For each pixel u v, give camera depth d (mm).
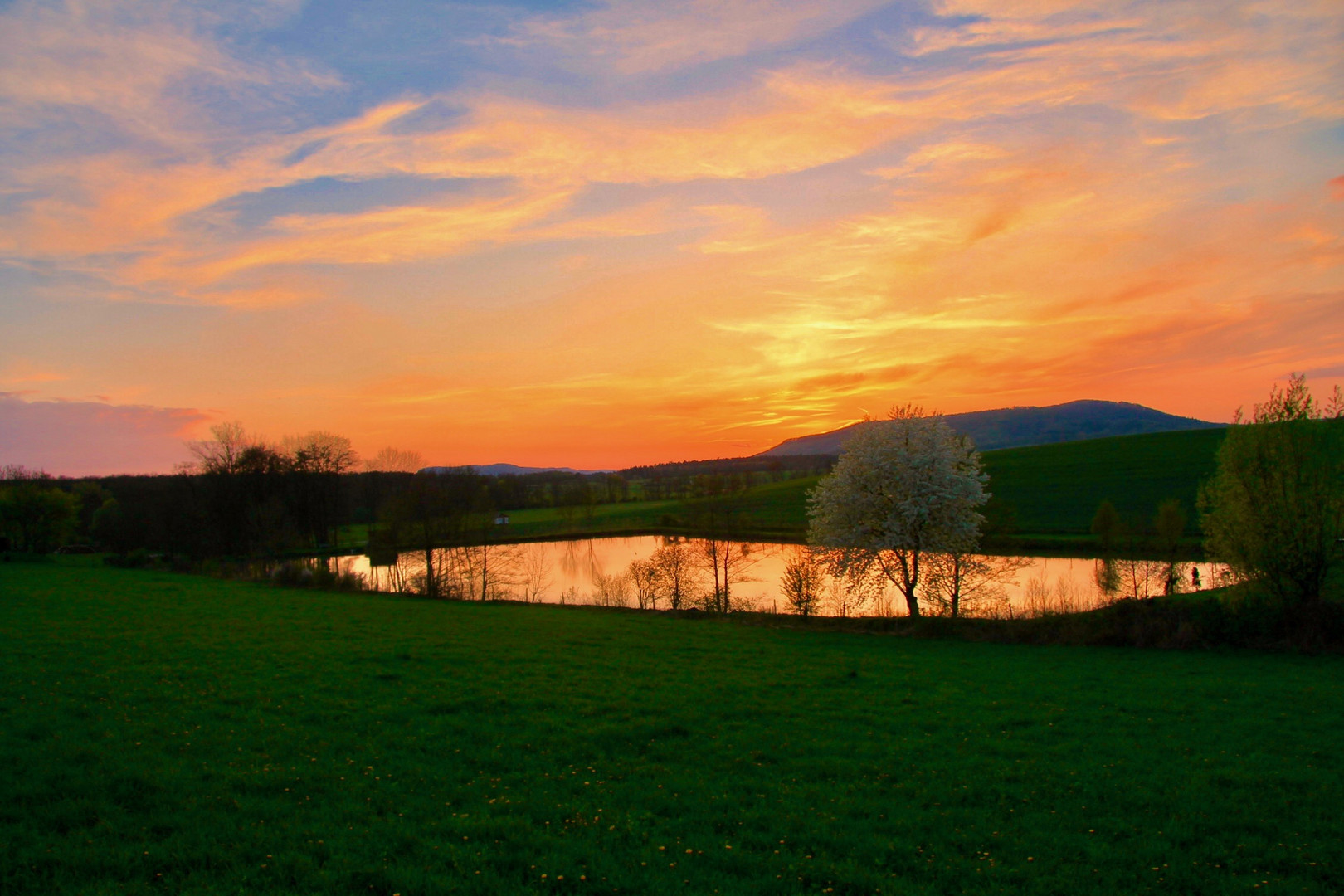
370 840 9664
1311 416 30391
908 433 40812
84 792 10828
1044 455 116250
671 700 18188
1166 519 61125
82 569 56688
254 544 78562
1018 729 16125
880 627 36594
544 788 11922
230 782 11516
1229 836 10453
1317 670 23984
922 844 10219
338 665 21328
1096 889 8953
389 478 110062
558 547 92438
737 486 85000
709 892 8648
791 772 13094
